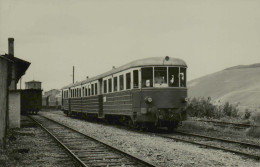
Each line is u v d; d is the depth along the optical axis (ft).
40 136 56.54
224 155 35.91
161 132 61.26
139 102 58.90
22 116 135.03
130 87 61.72
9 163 32.55
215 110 99.86
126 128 69.36
